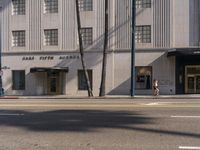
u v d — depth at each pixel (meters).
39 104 21.05
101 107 18.23
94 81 43.03
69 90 44.09
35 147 9.35
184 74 41.59
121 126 12.14
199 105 18.33
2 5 45.97
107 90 42.69
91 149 8.98
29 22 45.22
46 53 44.66
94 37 43.16
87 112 16.20
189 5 41.19
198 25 41.06
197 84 41.34
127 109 17.00
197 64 41.28
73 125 12.64
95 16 43.19
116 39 42.66
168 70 41.53
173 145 9.24
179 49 40.41
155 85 38.94
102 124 12.66
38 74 45.12
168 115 14.40
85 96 40.25
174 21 41.34
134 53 39.59
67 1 44.06
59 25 44.25
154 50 41.72
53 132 11.39
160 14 41.62
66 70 43.91
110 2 42.75
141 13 41.97
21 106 19.75
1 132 11.62
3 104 21.38
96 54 43.03
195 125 11.98
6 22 45.91
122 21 42.47
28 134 11.18
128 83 42.34
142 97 35.44
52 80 44.81
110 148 9.05
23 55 45.41
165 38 41.47
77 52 43.75
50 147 9.31
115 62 42.62
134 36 38.47
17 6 45.66
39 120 14.08
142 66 41.97
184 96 36.25
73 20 43.91
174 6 41.34
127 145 9.34
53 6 44.59
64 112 16.44
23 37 45.41
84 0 43.56
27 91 45.31
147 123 12.56
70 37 44.00
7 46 45.91
